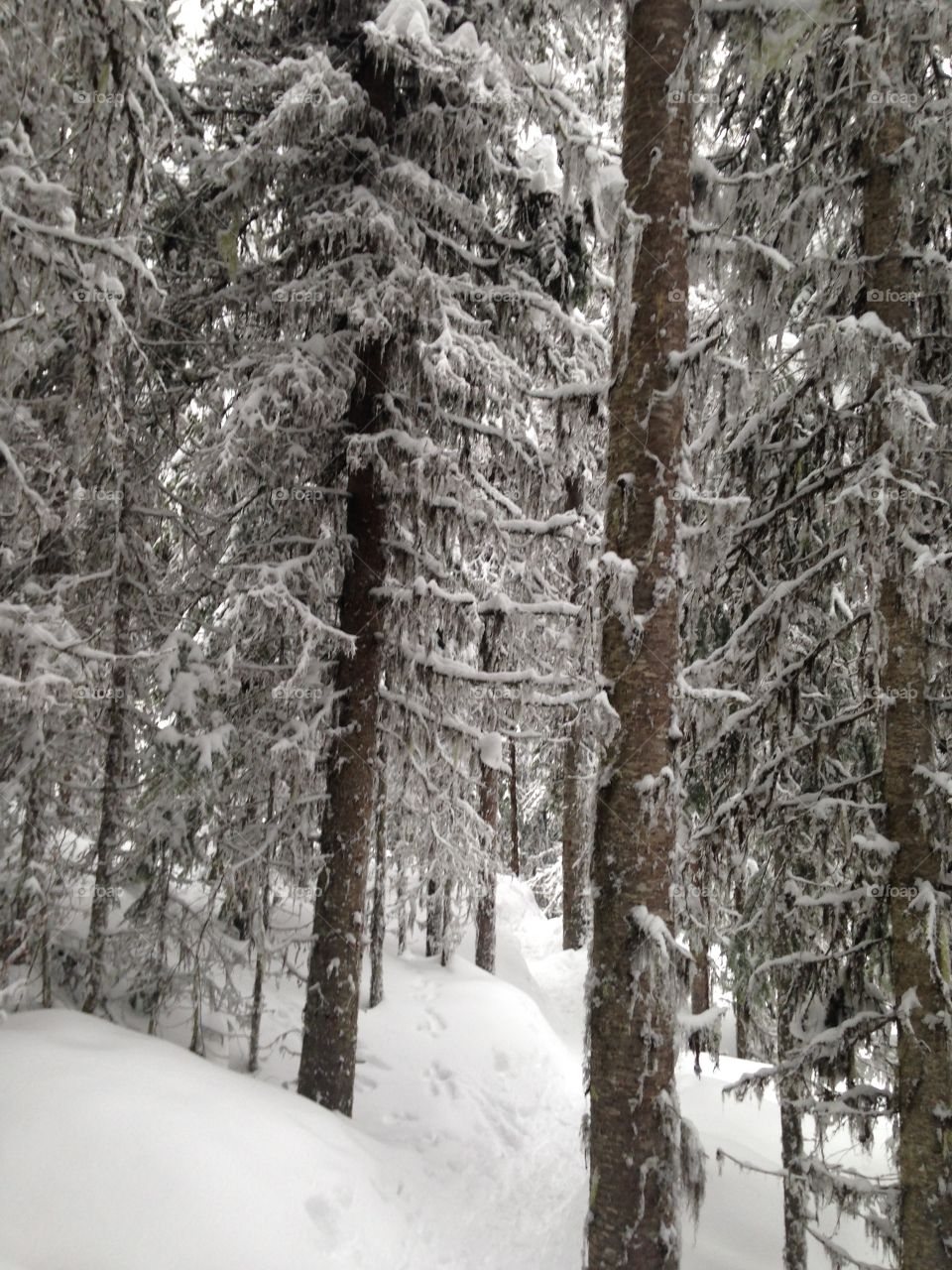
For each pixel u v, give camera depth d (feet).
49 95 16.21
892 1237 16.37
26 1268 14.26
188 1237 16.07
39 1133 16.60
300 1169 19.89
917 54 18.21
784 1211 22.24
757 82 18.10
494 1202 25.45
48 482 21.29
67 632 19.51
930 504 17.39
